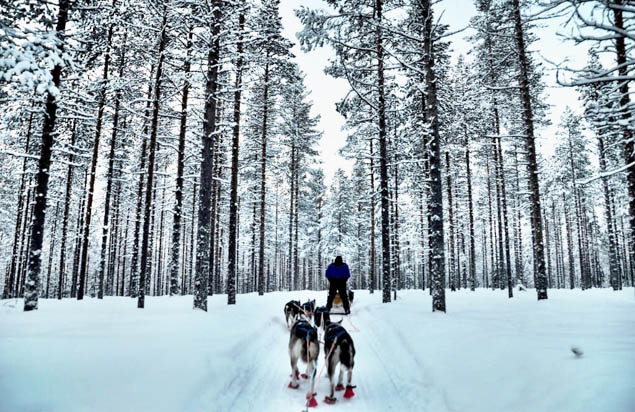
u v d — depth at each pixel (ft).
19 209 88.74
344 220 141.59
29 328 25.13
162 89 52.54
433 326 28.19
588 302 39.11
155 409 14.52
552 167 129.80
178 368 18.62
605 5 12.73
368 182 124.88
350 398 19.17
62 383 15.28
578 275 196.65
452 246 90.43
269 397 19.42
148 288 97.30
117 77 51.01
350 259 138.10
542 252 46.52
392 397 18.98
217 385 18.67
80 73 39.73
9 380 14.74
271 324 38.19
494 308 36.83
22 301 50.75
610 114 16.33
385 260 51.96
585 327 23.57
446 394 17.08
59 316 31.45
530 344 19.52
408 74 52.85
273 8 61.21
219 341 24.77
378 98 52.60
